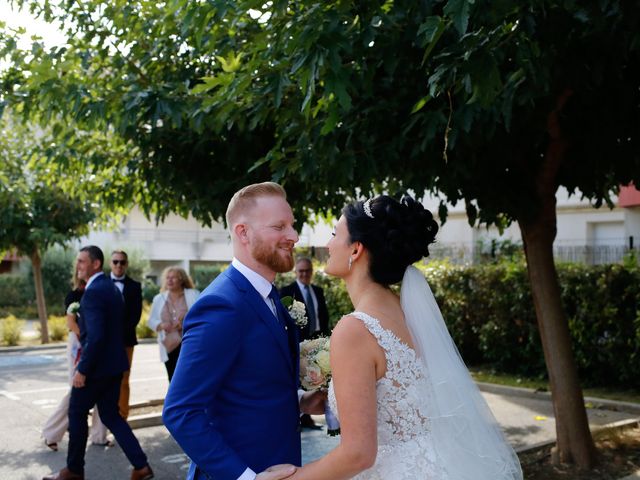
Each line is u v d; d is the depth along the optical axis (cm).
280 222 233
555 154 511
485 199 516
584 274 883
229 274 230
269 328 225
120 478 550
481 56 300
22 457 610
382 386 210
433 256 1791
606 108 453
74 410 500
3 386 1019
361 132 445
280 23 356
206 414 207
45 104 558
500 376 998
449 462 219
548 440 600
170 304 715
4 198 1333
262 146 623
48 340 1650
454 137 377
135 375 1149
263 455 217
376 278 226
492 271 1016
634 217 1526
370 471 213
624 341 845
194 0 358
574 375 531
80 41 618
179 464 592
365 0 347
